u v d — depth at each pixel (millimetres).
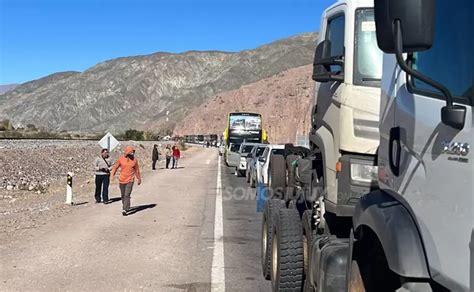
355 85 5156
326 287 4629
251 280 7824
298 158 7359
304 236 6531
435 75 3090
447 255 2906
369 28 5191
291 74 130250
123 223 12914
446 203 2922
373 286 3885
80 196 19781
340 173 5262
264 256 7902
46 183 24859
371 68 5137
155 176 29219
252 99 131750
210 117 145500
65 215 14297
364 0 5219
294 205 7117
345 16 5320
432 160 3100
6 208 16109
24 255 9328
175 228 12242
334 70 5617
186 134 149625
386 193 3848
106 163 17203
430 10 2748
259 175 19656
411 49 2789
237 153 32625
